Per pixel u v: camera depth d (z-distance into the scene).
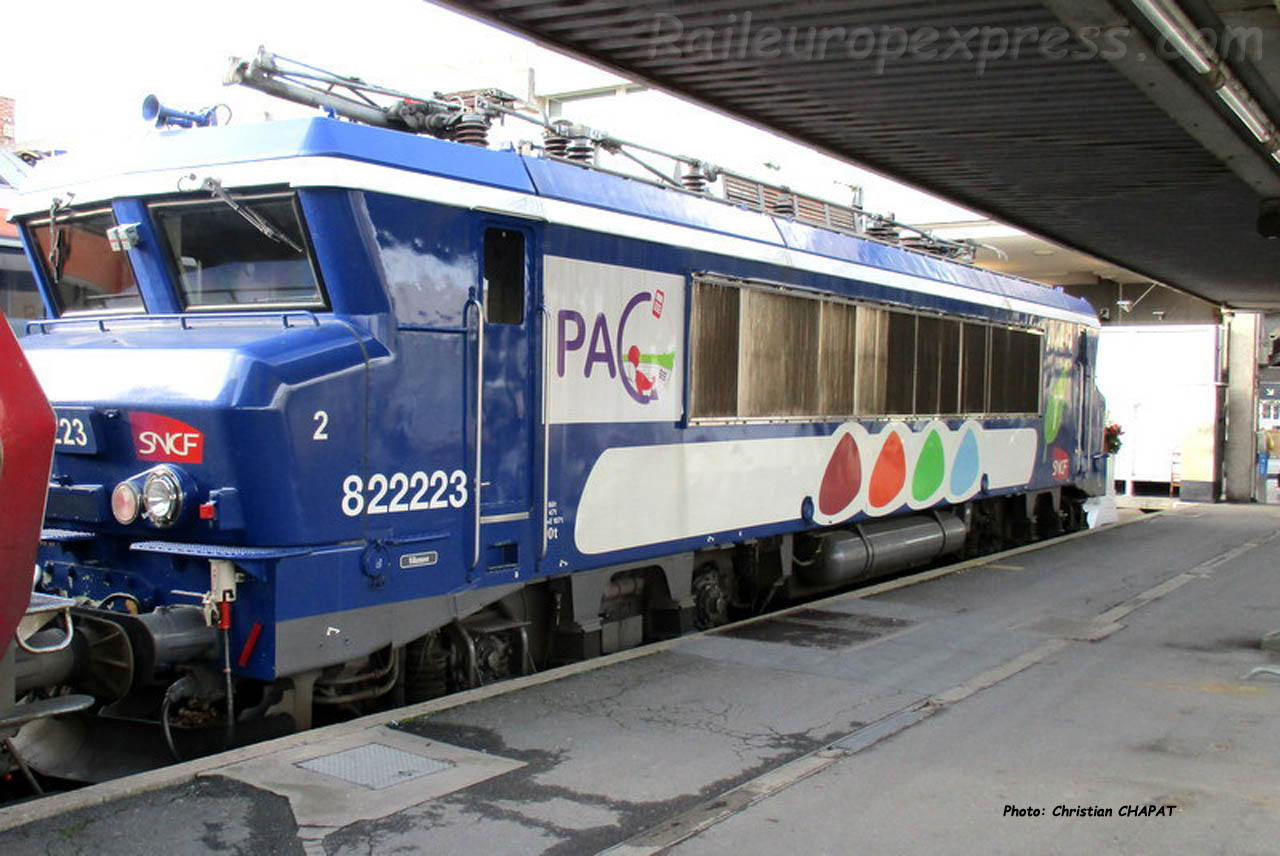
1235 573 11.51
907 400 10.59
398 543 5.71
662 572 7.86
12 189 9.75
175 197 5.86
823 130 10.70
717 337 7.97
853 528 10.25
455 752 5.23
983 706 6.29
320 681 5.74
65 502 5.64
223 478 5.23
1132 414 23.11
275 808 4.46
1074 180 12.71
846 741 5.59
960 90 9.25
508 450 6.34
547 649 7.14
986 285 12.39
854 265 9.64
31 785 5.15
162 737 5.53
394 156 5.68
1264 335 24.02
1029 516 14.02
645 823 4.49
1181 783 5.06
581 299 6.77
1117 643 7.98
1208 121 9.59
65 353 5.89
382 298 5.61
